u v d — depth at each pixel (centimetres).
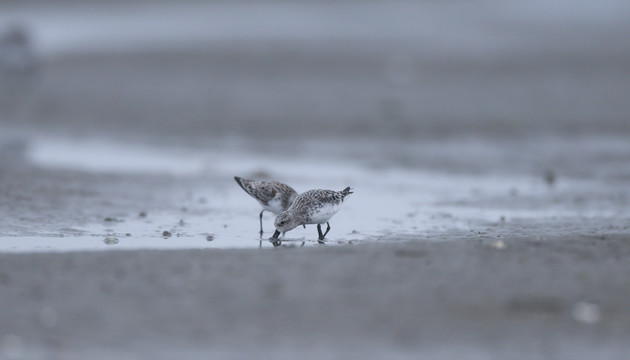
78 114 3127
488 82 3488
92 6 5894
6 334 671
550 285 803
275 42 4425
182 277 832
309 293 776
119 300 755
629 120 2770
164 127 2833
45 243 1095
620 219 1365
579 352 640
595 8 5300
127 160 2191
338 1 5625
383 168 2095
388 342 660
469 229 1262
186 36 4700
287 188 1273
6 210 1345
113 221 1309
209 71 3828
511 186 1809
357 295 770
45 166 1959
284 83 3522
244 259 915
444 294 773
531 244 1009
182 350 642
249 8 5522
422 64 3884
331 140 2544
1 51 3925
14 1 6088
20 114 3134
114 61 4131
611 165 2089
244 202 1545
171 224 1296
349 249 973
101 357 627
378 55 4091
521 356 633
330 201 1177
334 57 4047
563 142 2458
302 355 633
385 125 2741
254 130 2722
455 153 2309
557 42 4431
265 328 689
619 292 782
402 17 5125
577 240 1046
